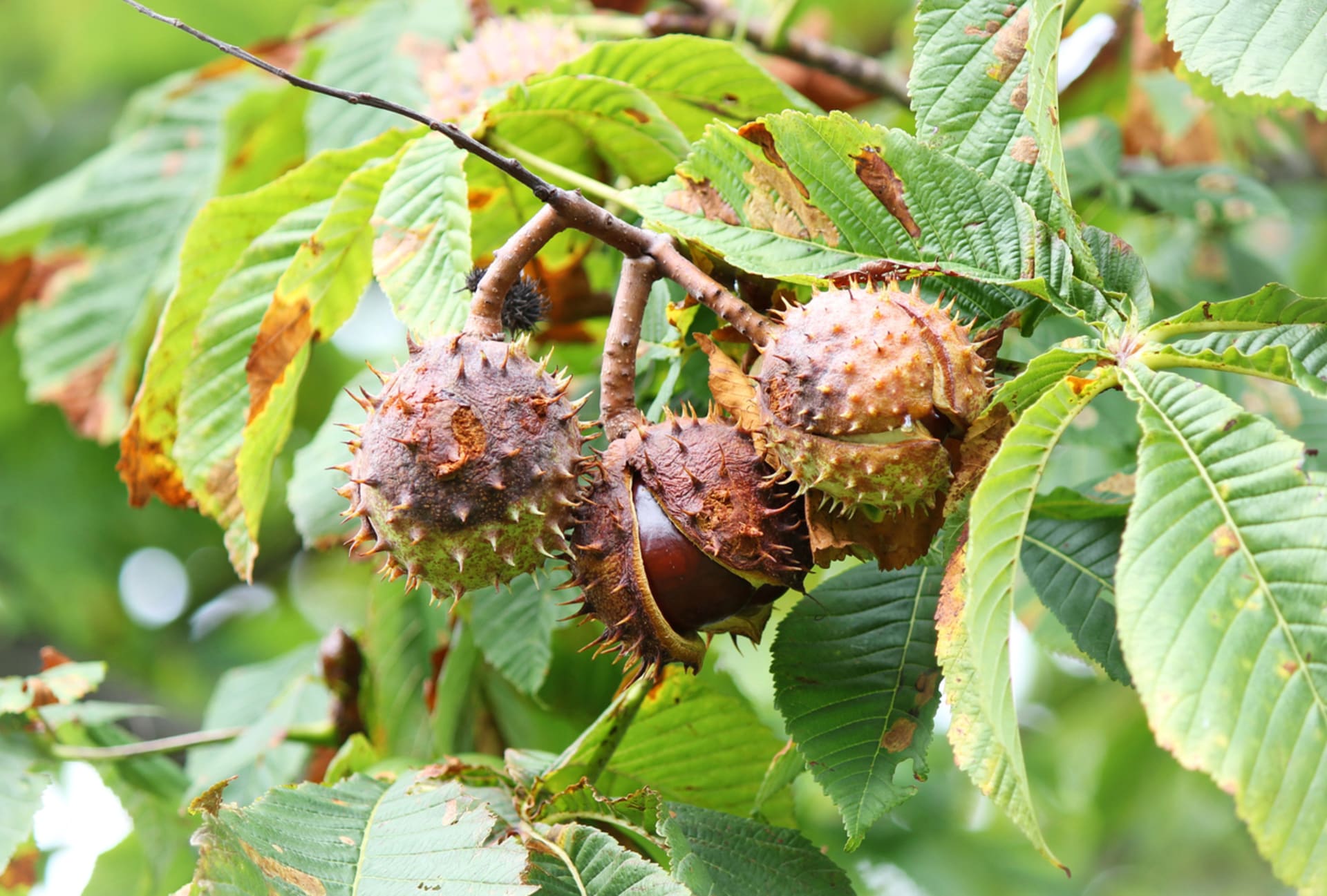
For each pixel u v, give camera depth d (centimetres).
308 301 82
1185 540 70
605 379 76
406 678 92
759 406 74
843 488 73
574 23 97
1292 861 67
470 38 95
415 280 78
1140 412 72
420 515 74
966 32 77
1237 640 69
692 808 78
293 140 99
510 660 87
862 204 77
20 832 85
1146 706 68
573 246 86
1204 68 74
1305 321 74
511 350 75
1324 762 68
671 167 84
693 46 83
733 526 74
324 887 73
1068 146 95
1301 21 74
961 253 76
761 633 77
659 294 83
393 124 91
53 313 98
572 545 75
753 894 76
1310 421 89
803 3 97
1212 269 99
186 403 84
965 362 73
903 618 77
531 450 74
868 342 73
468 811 75
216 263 85
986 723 71
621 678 92
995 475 71
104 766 89
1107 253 76
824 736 76
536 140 83
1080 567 80
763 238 77
